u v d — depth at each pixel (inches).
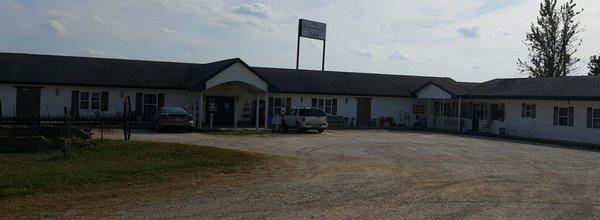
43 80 1214.9
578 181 528.7
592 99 1090.7
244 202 394.9
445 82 1713.8
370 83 1631.4
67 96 1250.0
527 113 1286.9
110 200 394.0
